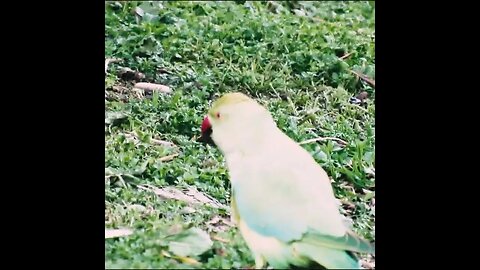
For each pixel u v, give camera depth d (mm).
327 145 1399
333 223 1362
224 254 1351
